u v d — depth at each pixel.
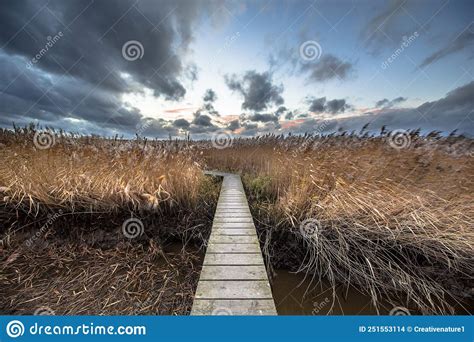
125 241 3.66
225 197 5.31
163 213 4.20
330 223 3.33
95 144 5.42
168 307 2.46
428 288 2.70
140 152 4.88
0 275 2.93
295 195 3.96
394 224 3.10
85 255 3.37
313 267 3.17
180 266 3.22
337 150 4.86
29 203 3.72
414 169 3.83
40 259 3.26
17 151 4.64
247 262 2.51
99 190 3.95
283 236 3.70
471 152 4.45
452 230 3.04
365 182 3.64
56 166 4.30
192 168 5.43
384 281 2.85
